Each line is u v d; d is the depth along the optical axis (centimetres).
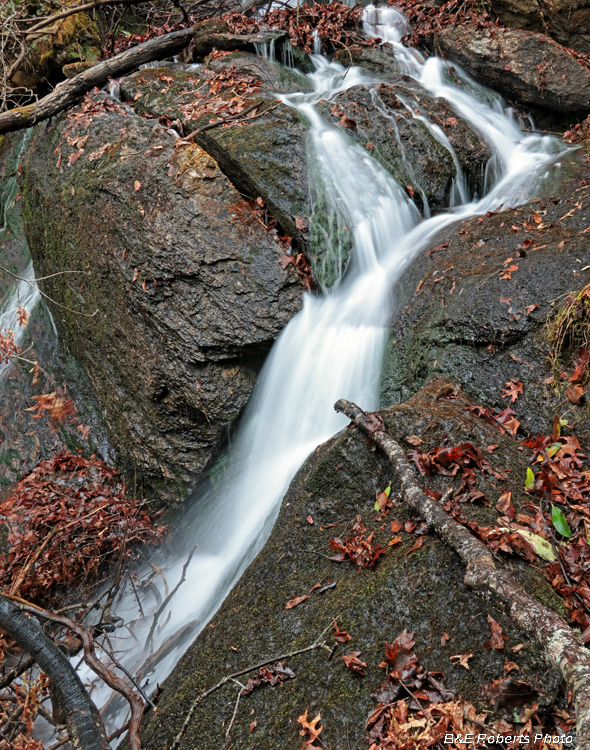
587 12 802
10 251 930
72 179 679
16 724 400
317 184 614
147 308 584
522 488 348
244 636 340
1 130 751
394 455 356
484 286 473
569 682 226
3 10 900
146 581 562
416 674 279
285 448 565
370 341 527
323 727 282
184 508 637
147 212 595
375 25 941
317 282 591
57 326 773
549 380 406
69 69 850
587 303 396
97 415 721
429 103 732
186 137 653
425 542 323
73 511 591
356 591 321
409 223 650
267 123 644
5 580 538
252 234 583
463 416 392
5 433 762
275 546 384
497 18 888
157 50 829
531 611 254
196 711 323
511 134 798
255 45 809
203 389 570
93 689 491
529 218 573
